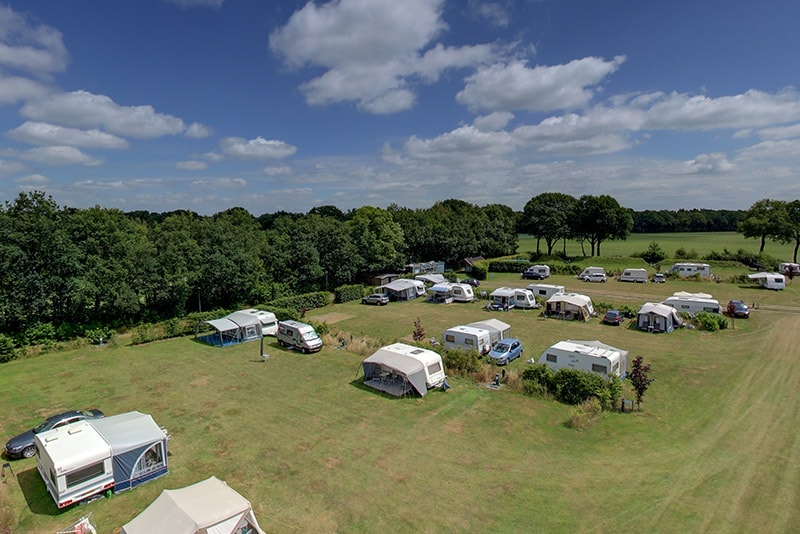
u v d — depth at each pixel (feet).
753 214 266.77
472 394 89.15
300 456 65.46
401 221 290.97
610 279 237.86
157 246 152.05
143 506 54.34
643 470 61.11
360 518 51.37
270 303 162.30
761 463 62.64
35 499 55.52
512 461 63.87
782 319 148.36
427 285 218.79
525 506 53.36
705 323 139.13
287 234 208.13
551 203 332.39
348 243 207.31
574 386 84.69
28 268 120.06
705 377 98.32
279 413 80.48
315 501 54.65
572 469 61.57
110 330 130.72
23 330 119.65
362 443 69.31
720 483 57.67
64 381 97.35
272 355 116.06
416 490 56.85
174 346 125.08
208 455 65.98
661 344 125.18
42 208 130.72
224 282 157.89
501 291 179.32
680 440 69.92
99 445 56.54
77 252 128.98
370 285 224.94
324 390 91.56
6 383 96.12
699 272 226.79
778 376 97.86
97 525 50.72
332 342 126.41
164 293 143.23
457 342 115.44
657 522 49.98
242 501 46.34
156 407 83.41
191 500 45.85
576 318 156.35
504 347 112.27
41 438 58.03
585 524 49.90
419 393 87.20
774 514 51.34
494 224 328.90
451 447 67.92
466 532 48.96
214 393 90.17
